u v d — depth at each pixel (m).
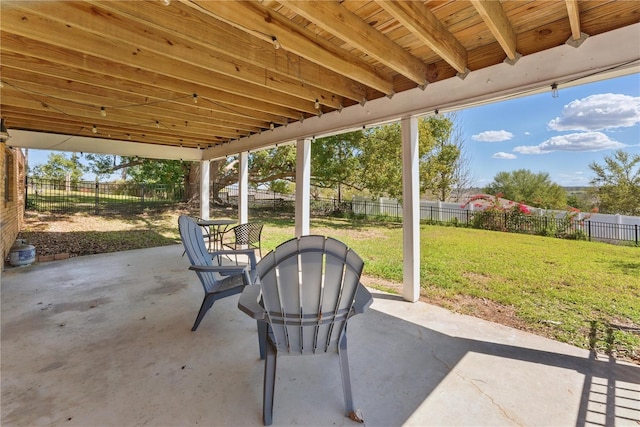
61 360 2.03
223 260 5.44
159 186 11.45
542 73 2.33
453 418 1.52
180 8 2.04
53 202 9.78
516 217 7.53
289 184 13.47
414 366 2.01
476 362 2.06
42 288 3.63
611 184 7.36
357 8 2.04
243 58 2.43
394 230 9.02
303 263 1.48
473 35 2.44
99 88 3.40
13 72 2.93
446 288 3.81
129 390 1.72
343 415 1.54
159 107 3.88
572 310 3.04
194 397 1.67
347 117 3.91
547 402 1.65
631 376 1.90
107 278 4.07
